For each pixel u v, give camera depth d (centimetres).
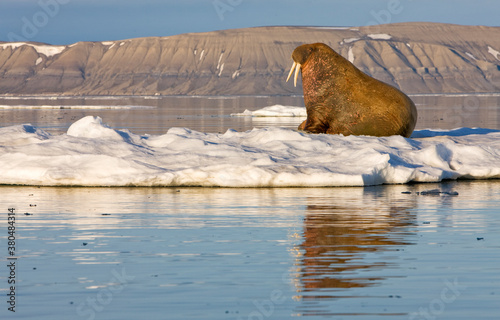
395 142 4806
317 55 5472
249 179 4078
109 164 4219
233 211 3309
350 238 2683
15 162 4306
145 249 2531
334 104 5366
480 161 4641
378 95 5269
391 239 2667
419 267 2244
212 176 4103
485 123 11212
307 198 3703
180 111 18425
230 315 1803
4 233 2831
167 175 4106
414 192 3928
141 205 3494
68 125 11088
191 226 2953
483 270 2209
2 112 17525
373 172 4166
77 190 4038
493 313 1808
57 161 4278
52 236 2767
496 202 3572
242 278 2134
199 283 2086
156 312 1831
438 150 4606
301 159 4356
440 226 2925
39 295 1988
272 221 3050
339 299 1923
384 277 2131
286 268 2244
